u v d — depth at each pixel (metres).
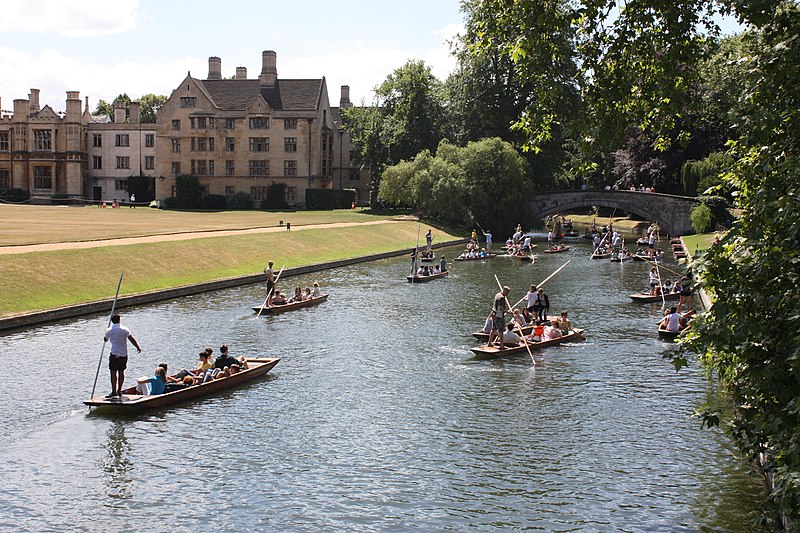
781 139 13.09
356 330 32.25
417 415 21.09
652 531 14.52
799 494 10.08
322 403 22.11
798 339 10.58
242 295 41.44
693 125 19.69
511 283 47.81
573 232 89.62
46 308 32.97
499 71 89.62
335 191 104.81
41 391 22.55
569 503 15.71
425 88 98.56
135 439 19.03
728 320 11.98
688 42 17.17
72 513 15.14
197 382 22.89
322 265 55.19
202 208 107.69
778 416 11.37
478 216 86.12
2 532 14.32
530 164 89.12
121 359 21.33
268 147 107.88
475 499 15.89
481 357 27.58
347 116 106.31
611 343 29.92
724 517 15.04
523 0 16.77
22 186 119.94
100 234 53.47
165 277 42.66
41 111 118.94
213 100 109.81
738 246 12.46
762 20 13.02
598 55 17.50
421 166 87.31
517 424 20.38
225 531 14.52
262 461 17.78
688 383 24.14
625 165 91.38
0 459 17.67
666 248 71.44
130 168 121.88
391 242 71.06
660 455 18.16
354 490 16.31
